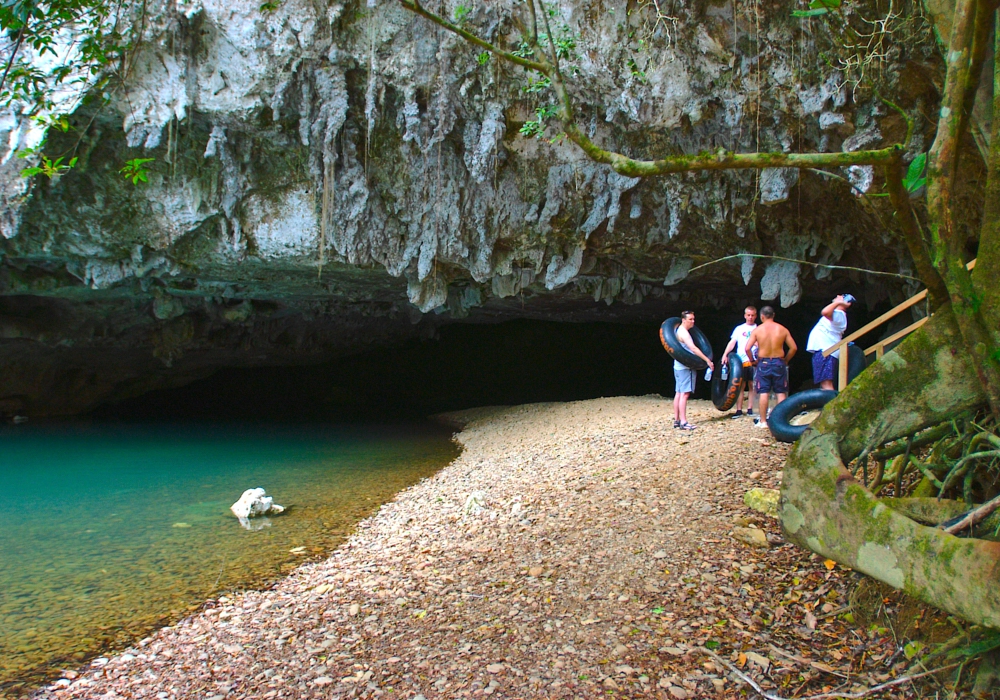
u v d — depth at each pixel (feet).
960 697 9.82
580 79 29.81
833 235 34.53
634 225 37.93
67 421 62.18
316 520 27.91
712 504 19.30
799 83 26.18
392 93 32.32
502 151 34.68
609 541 17.99
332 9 29.22
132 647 16.30
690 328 36.68
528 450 38.45
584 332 83.35
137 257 38.68
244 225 37.32
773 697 10.61
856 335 20.80
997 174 9.12
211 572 21.63
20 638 17.04
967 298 8.64
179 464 42.32
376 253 38.06
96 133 32.09
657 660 12.19
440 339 83.97
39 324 48.73
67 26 27.40
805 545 10.68
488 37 29.84
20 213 33.40
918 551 9.27
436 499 29.63
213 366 67.82
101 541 25.40
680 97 28.84
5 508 31.07
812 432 10.78
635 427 36.24
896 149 7.74
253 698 12.96
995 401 8.86
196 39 29.99
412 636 14.60
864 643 11.62
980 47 7.89
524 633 13.85
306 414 72.28
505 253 39.81
